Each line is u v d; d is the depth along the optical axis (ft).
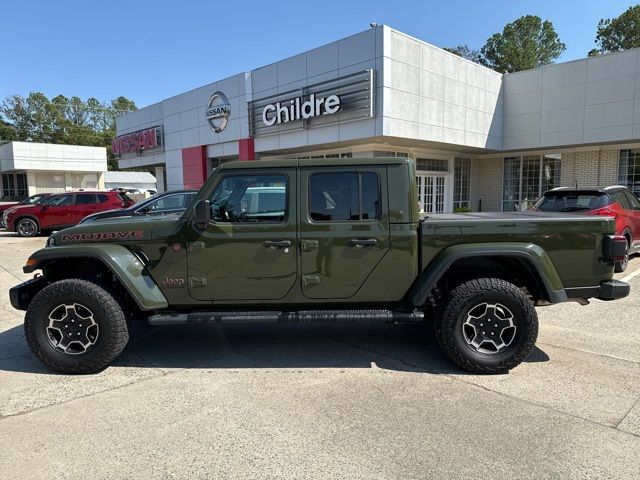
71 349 14.30
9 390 13.10
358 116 48.08
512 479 8.87
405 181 14.14
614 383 13.15
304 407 11.88
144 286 14.23
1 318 20.89
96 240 14.62
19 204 66.03
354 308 14.88
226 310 14.84
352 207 14.20
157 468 9.34
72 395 12.74
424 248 14.17
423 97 50.52
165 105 79.20
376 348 16.34
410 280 14.28
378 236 14.07
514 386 13.02
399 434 10.52
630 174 57.06
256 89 60.49
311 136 54.19
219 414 11.55
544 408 11.69
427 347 16.40
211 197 14.33
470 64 56.29
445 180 66.23
